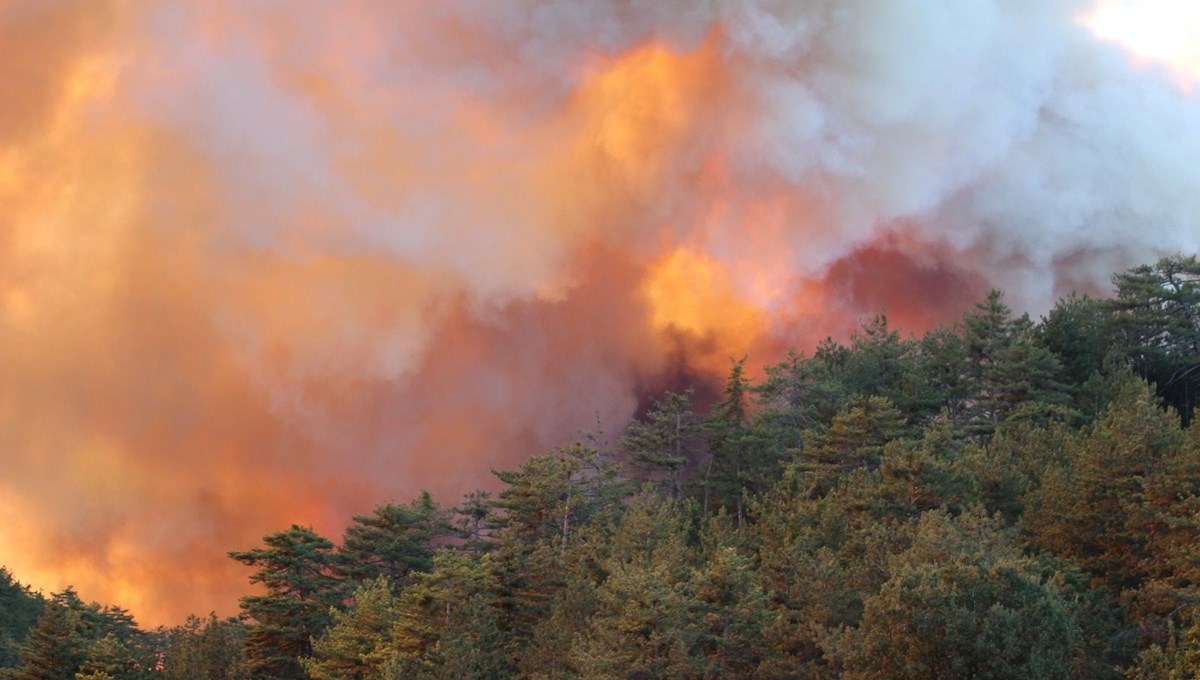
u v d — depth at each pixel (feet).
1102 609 153.58
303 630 250.98
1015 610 131.34
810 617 166.61
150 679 237.25
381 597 223.10
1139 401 179.42
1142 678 131.75
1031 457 212.23
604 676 161.99
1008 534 175.01
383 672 199.41
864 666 135.23
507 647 204.33
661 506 246.47
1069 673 134.92
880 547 169.89
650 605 166.30
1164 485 157.17
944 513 183.83
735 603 169.89
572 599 196.34
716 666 166.09
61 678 233.14
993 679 126.52
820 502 211.20
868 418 251.39
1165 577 153.99
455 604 207.62
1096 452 171.42
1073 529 169.07
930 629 129.18
